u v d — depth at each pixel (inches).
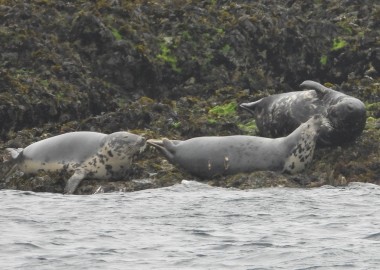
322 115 3595.0
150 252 2367.1
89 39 4313.5
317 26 4534.9
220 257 2322.8
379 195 3132.4
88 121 3833.7
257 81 4384.8
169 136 3705.7
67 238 2498.8
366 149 3528.5
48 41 4242.1
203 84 4347.9
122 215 2795.3
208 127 3737.7
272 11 4562.0
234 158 3408.0
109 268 2233.0
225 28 4471.0
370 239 2486.5
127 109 3850.9
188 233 2564.0
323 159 3516.2
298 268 2224.4
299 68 4485.7
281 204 2960.1
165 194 3157.0
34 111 3917.3
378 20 4532.5
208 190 3250.5
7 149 3503.9
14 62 4163.4
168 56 4370.1
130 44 4311.0
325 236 2524.6
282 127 3693.4
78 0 4510.3
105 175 3395.7
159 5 4566.9
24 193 3240.7
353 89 4082.2
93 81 4160.9
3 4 4411.9
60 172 3398.1
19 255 2327.8
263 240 2480.3
